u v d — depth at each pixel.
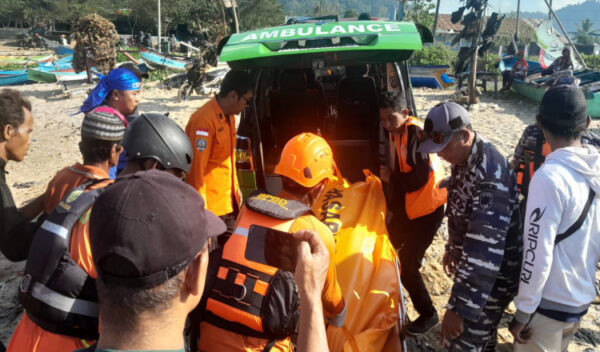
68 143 9.79
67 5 61.47
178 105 13.75
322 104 4.86
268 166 4.92
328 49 3.67
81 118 12.52
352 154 4.69
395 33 3.82
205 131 3.67
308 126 4.81
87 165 2.51
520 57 16.22
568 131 2.41
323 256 1.50
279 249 1.65
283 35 3.98
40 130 11.14
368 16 5.73
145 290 1.06
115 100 4.01
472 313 2.51
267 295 2.05
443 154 2.62
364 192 3.75
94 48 17.30
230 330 2.12
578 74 16.16
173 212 1.09
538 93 14.20
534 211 2.31
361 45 3.73
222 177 3.90
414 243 3.59
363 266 2.99
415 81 18.50
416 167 3.46
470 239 2.54
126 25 59.75
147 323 1.08
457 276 2.58
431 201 3.48
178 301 1.13
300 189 2.46
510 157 8.39
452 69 24.33
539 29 24.94
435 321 3.73
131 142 2.44
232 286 2.09
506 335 3.75
